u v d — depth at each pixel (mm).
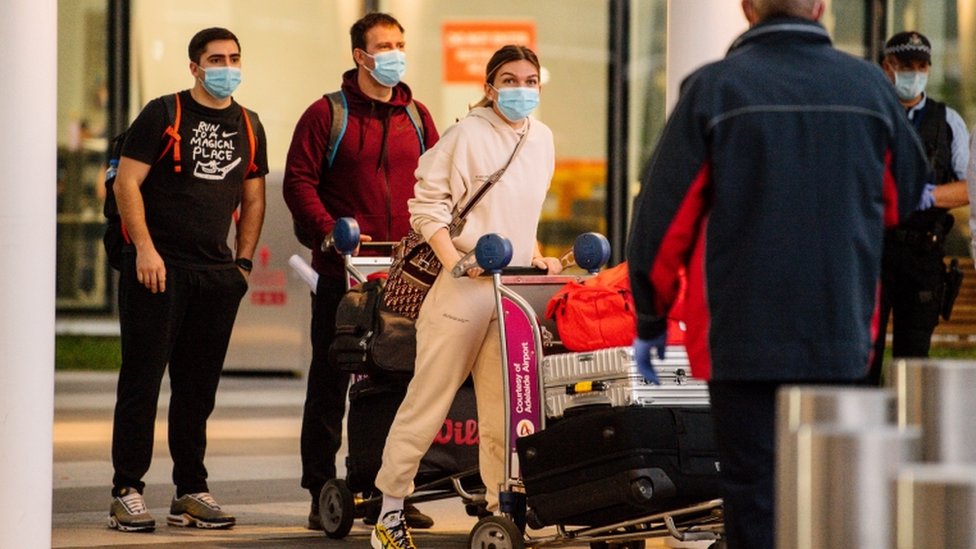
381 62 21094
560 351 17703
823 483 8039
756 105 11891
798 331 11836
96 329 49656
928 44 20594
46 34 16688
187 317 21156
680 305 15883
